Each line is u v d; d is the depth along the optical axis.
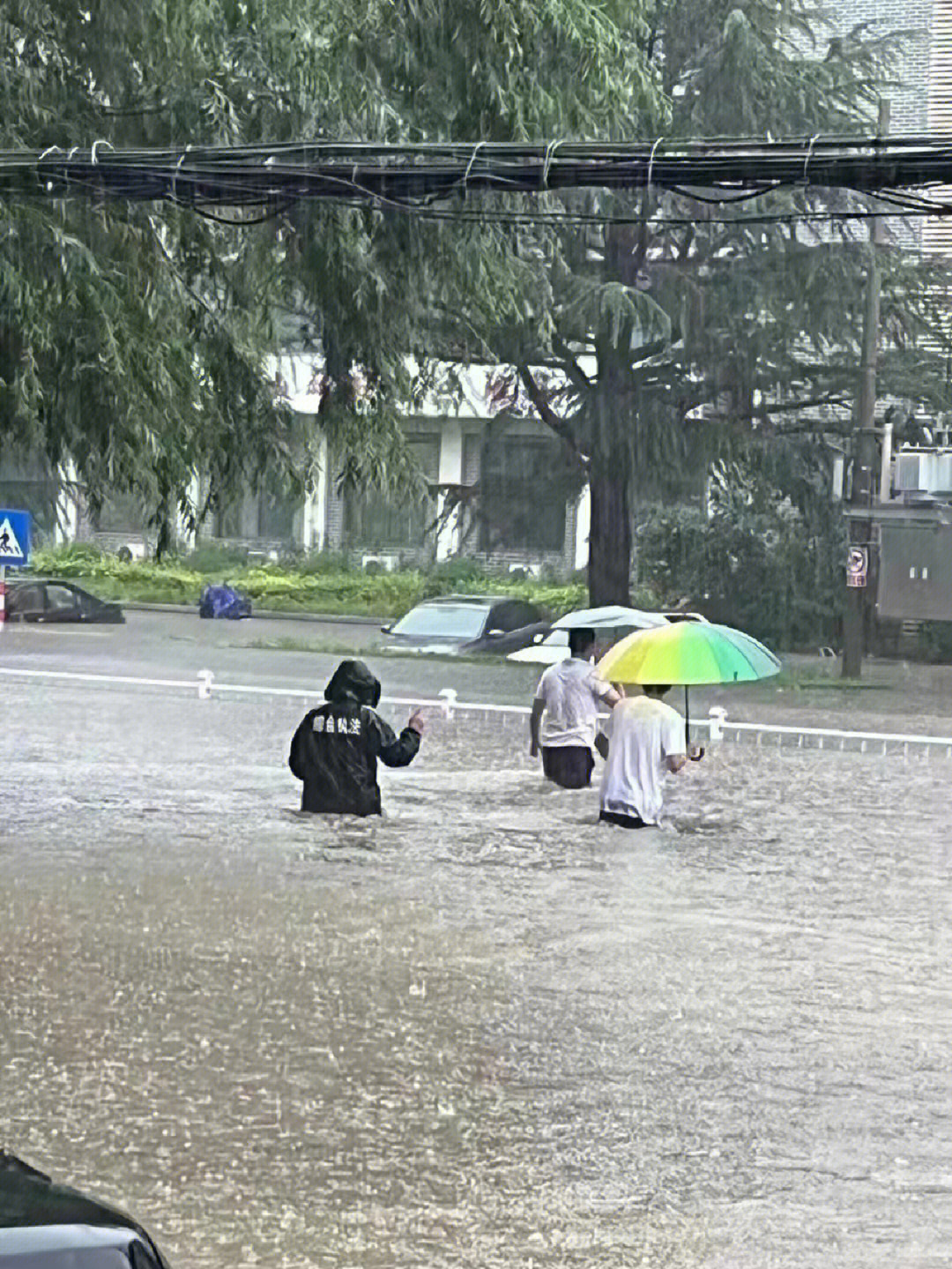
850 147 10.64
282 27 15.98
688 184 10.93
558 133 16.75
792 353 43.16
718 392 42.47
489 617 42.19
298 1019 10.51
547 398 42.69
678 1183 7.70
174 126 15.43
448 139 16.48
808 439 43.22
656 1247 6.90
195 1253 6.74
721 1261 6.76
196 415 16.50
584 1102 8.91
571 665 21.17
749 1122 8.65
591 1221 7.18
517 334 33.59
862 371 39.16
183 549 17.25
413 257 16.53
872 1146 8.30
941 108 52.00
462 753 24.83
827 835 18.78
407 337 17.06
